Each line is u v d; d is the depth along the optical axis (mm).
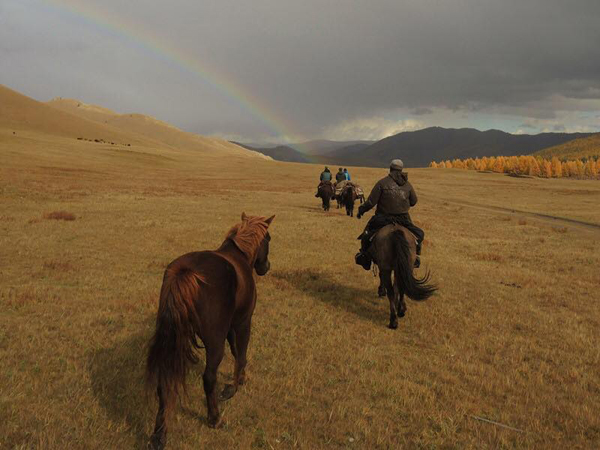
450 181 71125
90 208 21125
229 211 22750
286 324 7145
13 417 4059
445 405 4898
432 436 4297
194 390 4914
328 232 17156
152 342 3469
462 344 6703
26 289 8031
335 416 4527
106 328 6531
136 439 3916
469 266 12352
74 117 166750
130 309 7371
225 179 59094
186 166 84875
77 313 7074
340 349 6266
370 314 7980
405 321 7680
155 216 19234
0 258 10578
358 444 4102
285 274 10438
